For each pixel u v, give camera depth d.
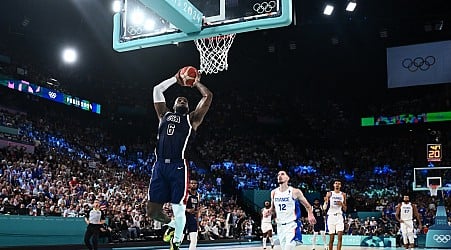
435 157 24.42
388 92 32.94
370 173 31.14
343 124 34.25
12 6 22.80
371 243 20.44
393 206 26.38
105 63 28.88
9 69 22.52
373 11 26.55
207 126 31.84
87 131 26.38
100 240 14.99
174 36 8.09
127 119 29.16
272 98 34.81
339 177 31.05
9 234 12.55
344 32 29.00
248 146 31.92
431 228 19.66
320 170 31.69
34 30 24.88
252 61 31.80
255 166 30.34
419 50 28.25
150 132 29.91
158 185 4.86
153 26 8.29
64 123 25.30
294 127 34.19
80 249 14.19
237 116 33.28
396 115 32.12
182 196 4.79
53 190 16.72
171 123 4.95
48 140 22.50
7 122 20.56
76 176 19.81
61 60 26.42
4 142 19.48
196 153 29.45
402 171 30.55
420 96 32.53
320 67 32.12
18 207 14.25
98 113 27.50
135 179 23.75
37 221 13.34
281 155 32.25
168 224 5.09
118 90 29.64
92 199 16.34
